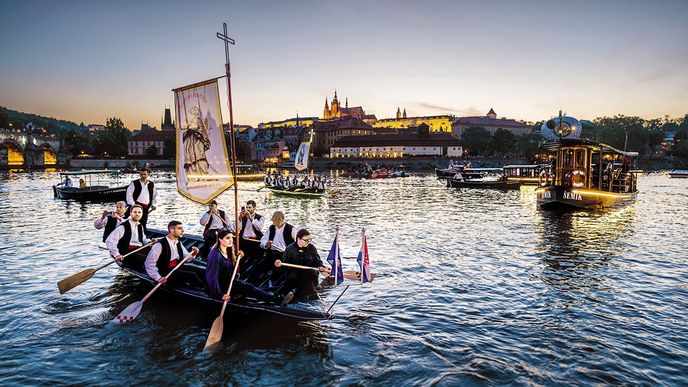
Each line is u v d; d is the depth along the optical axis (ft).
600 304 35.58
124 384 22.84
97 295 36.14
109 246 33.04
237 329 29.32
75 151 540.11
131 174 371.76
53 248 56.18
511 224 81.82
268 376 23.76
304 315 27.45
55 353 26.05
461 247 58.54
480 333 29.58
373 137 537.24
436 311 33.63
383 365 25.00
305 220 88.33
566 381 23.34
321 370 24.41
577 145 101.81
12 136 431.02
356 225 80.48
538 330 30.17
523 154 517.55
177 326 29.81
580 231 72.90
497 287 39.93
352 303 35.06
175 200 140.05
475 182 195.42
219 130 30.01
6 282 40.27
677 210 107.45
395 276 43.27
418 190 185.68
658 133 508.53
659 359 25.96
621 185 116.67
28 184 216.13
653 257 52.65
